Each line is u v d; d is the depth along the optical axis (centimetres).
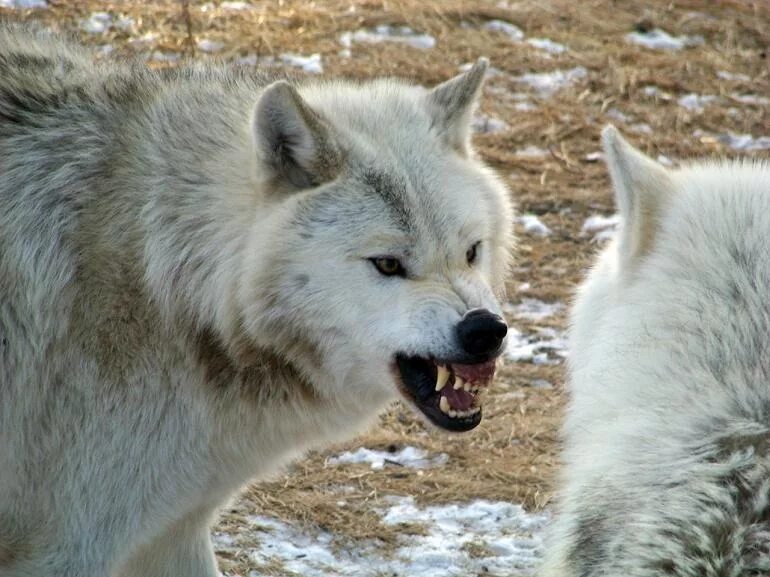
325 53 2203
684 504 717
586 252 1802
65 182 883
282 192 874
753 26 2616
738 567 684
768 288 796
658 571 705
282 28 2270
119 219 873
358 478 1282
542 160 2038
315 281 863
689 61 2431
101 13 2186
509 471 1310
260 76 996
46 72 936
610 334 853
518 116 2153
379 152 888
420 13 2409
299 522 1200
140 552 969
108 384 868
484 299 862
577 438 840
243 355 882
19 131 902
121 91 927
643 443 763
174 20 2216
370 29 2327
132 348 869
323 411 932
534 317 1636
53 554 892
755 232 828
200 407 888
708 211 852
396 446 1348
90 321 864
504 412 1427
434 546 1175
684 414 758
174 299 873
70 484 882
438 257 872
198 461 903
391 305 860
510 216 970
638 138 2138
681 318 805
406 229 866
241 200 877
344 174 877
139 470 884
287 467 1282
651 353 804
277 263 860
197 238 876
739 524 697
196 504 938
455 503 1254
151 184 878
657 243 862
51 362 868
